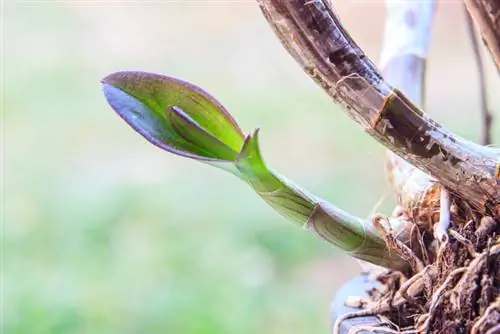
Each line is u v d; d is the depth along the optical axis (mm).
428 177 309
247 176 291
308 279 803
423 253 305
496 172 286
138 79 290
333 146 1000
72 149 1050
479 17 281
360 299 317
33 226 876
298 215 298
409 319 305
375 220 302
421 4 344
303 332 716
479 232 293
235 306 750
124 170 1013
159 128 289
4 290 754
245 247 846
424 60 341
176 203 937
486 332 284
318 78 281
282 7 271
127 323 727
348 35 278
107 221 893
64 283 771
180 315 736
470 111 860
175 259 821
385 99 280
